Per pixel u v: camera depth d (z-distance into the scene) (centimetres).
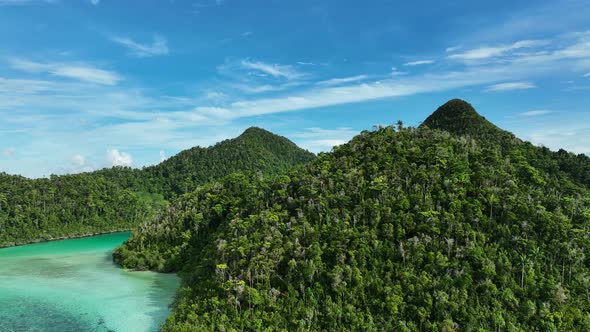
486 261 9850
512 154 16700
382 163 14375
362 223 11581
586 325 8750
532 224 10894
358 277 9662
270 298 9619
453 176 12950
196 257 14812
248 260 11025
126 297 12300
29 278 14525
